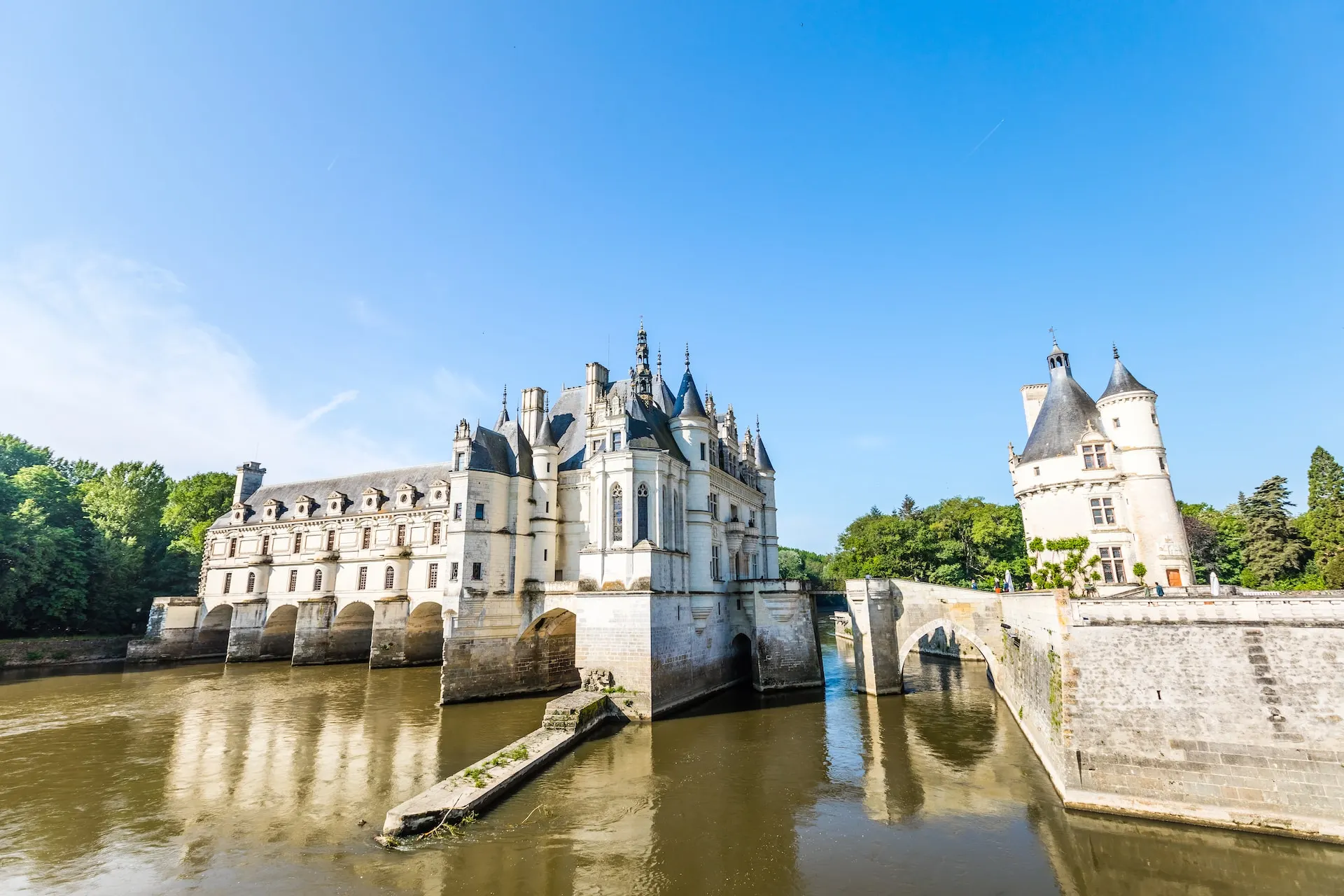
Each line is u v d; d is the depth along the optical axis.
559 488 53.94
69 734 38.59
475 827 23.61
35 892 19.14
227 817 24.98
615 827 23.55
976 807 25.05
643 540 43.22
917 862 20.70
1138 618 24.12
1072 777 23.89
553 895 18.81
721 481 56.59
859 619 48.75
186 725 40.53
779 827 23.53
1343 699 20.70
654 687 40.50
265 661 73.44
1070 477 44.00
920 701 44.75
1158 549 41.09
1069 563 42.94
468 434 50.25
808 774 29.36
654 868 20.45
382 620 64.44
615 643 41.69
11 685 56.94
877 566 80.69
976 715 40.22
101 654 72.31
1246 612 22.61
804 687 49.91
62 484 79.44
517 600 49.16
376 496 73.69
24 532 67.12
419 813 23.20
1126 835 21.50
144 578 83.06
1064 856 20.66
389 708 45.16
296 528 76.31
